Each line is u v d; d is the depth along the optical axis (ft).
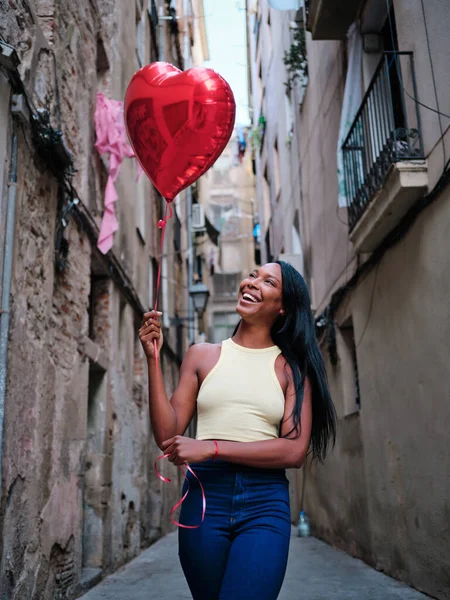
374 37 26.03
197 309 54.13
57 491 17.85
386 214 20.35
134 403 32.81
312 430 8.04
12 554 13.96
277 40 55.93
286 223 51.85
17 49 15.78
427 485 18.94
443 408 17.76
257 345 7.80
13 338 14.56
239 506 7.04
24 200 15.61
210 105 8.09
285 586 20.43
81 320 21.85
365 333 25.61
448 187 17.34
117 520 26.84
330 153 32.63
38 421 16.33
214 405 7.44
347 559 27.45
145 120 8.37
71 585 18.67
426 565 18.95
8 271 14.21
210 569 6.98
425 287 19.01
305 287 7.99
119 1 32.55
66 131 20.75
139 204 37.19
